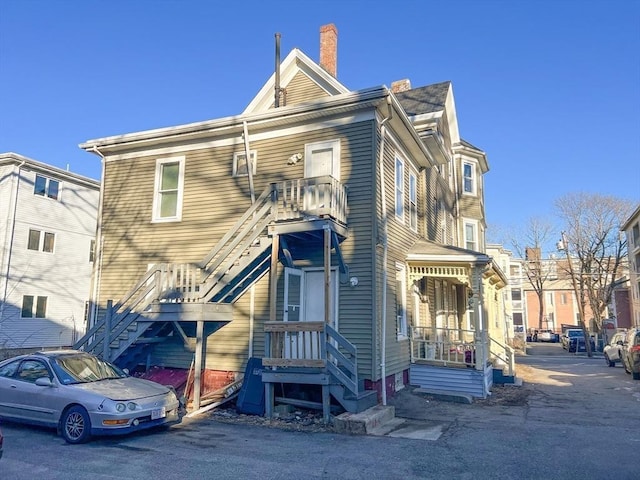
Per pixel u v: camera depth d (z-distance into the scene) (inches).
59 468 226.8
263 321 447.5
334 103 433.7
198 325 397.4
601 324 1497.3
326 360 348.5
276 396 390.0
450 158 802.8
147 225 521.0
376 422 331.3
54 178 996.6
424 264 504.7
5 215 901.8
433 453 261.1
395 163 488.7
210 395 402.6
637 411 396.8
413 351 498.3
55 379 299.0
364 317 405.7
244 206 478.3
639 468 235.9
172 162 525.3
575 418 364.5
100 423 273.3
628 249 1541.6
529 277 2046.0
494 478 219.5
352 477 219.3
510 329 1440.7
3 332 872.9
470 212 839.7
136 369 495.2
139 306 430.0
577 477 222.2
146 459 243.9
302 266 448.8
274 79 576.1
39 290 948.0
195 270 409.7
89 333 430.9
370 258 411.2
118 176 549.6
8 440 281.9
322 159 450.3
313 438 298.2
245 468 230.4
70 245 1023.0
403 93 713.0
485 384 468.1
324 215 382.0
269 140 478.3
